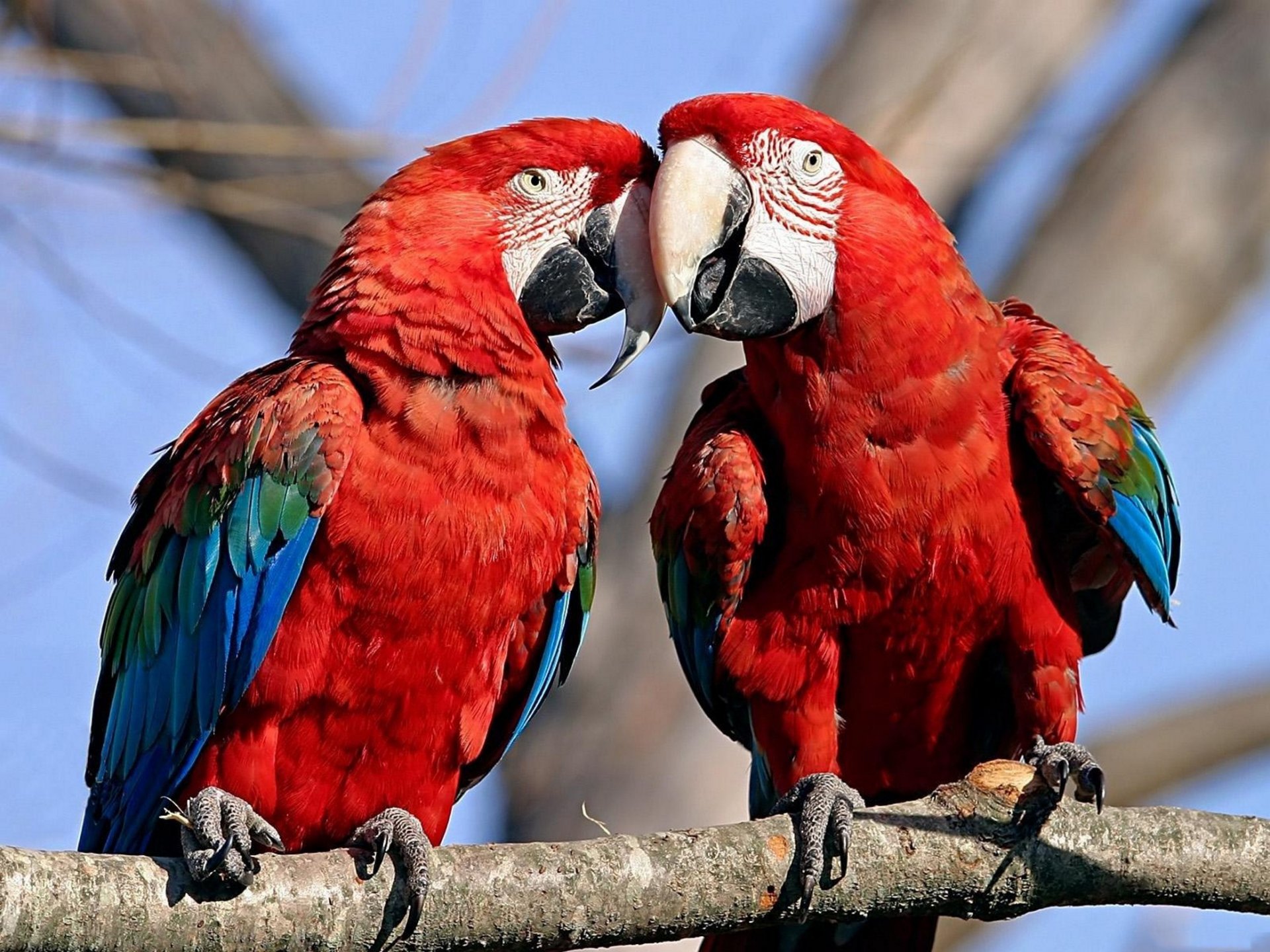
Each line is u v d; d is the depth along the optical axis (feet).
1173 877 29.86
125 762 33.30
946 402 33.42
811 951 36.52
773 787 35.45
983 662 34.96
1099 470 33.78
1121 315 53.36
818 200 34.04
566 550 33.81
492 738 35.68
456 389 31.96
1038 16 56.13
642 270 34.09
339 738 31.96
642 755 51.08
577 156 33.83
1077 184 55.47
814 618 34.17
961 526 33.42
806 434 33.86
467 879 28.09
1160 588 34.60
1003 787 30.07
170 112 56.29
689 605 35.99
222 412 33.55
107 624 35.06
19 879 25.43
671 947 48.11
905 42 55.83
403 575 31.37
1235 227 54.13
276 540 31.50
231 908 27.02
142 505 35.14
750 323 33.76
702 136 34.58
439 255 32.55
